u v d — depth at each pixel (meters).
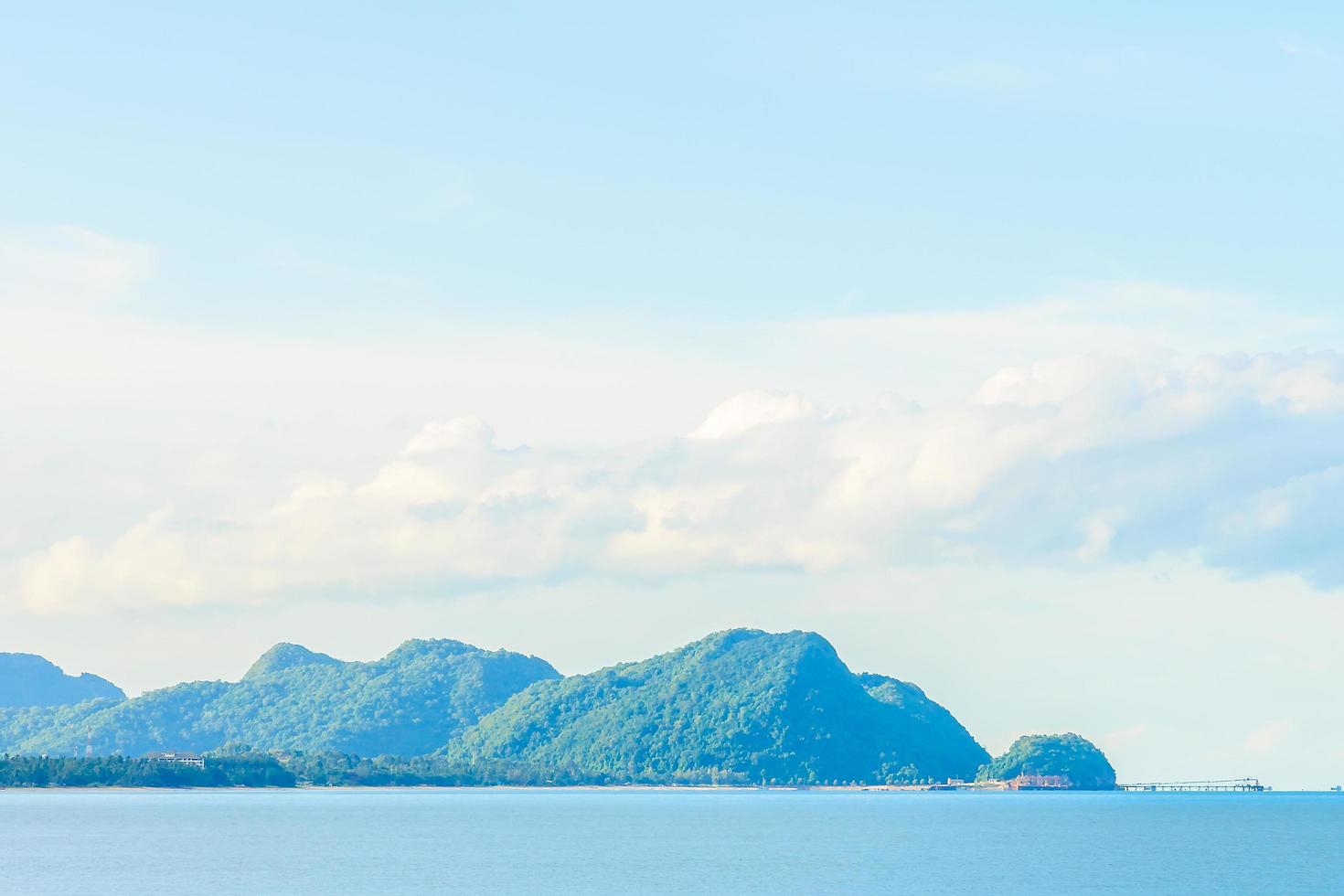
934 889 192.25
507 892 183.12
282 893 181.00
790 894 184.00
